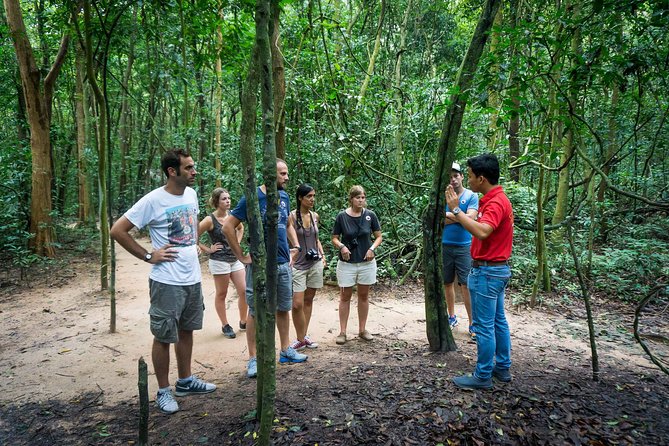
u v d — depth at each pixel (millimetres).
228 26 5012
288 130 7227
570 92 3369
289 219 3832
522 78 3207
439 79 7270
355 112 7012
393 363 3393
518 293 5711
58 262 8344
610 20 3461
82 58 10125
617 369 3307
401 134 7562
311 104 6660
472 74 3236
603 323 4641
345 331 4184
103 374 3641
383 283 6375
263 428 2098
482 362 2785
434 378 3004
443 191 3406
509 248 2816
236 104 10656
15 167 8398
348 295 4113
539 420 2432
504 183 7430
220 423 2635
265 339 2057
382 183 7199
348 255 4012
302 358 3660
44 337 4555
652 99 6594
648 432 2307
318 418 2527
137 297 6156
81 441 2609
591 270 6121
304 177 7449
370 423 2445
